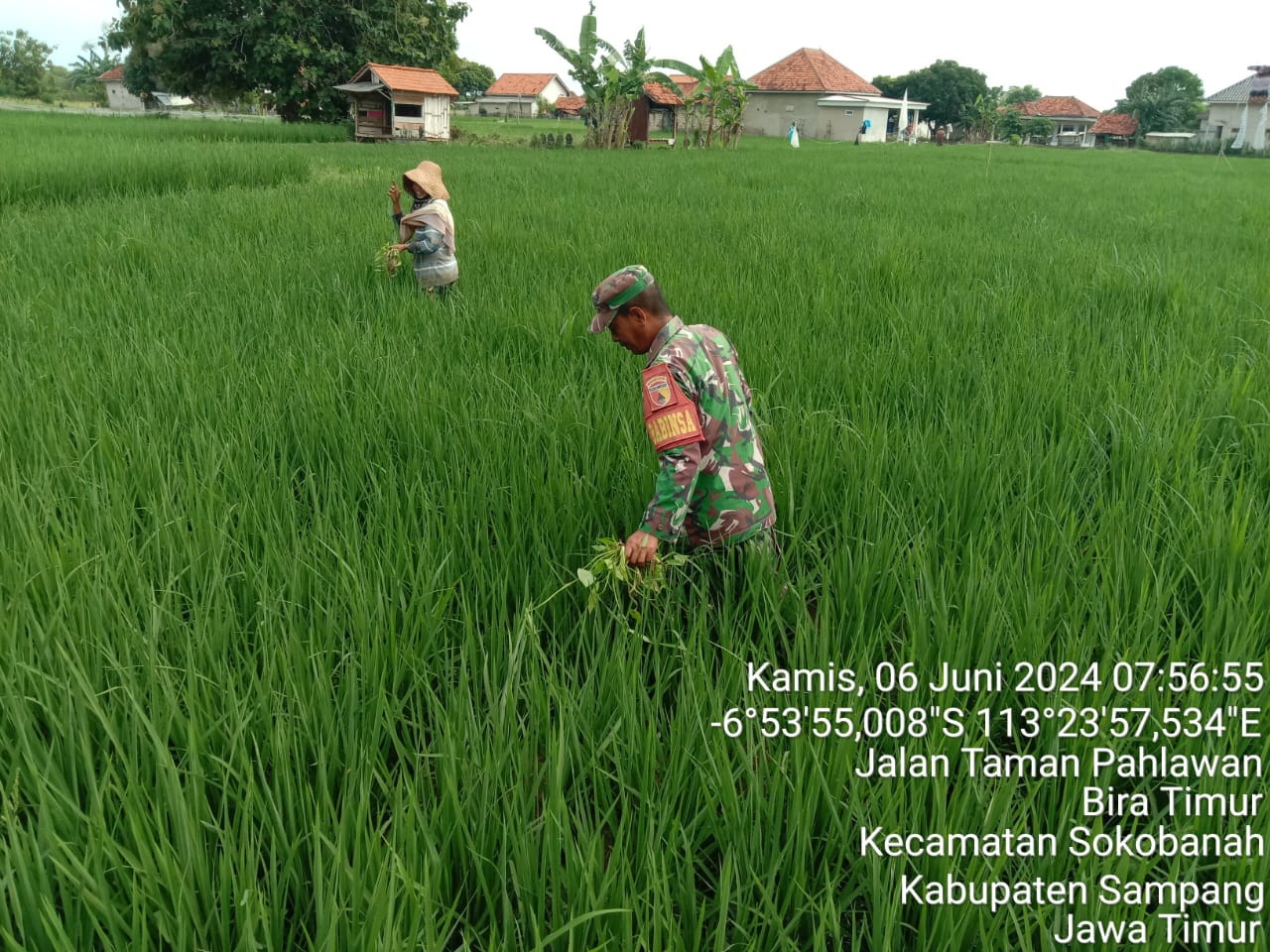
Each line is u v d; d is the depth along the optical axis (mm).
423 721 2668
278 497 3719
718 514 3107
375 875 1983
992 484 3760
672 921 1874
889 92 93375
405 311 6488
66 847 1847
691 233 10297
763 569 3090
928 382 5098
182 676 2631
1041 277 8156
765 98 65000
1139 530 3416
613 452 4078
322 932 1847
